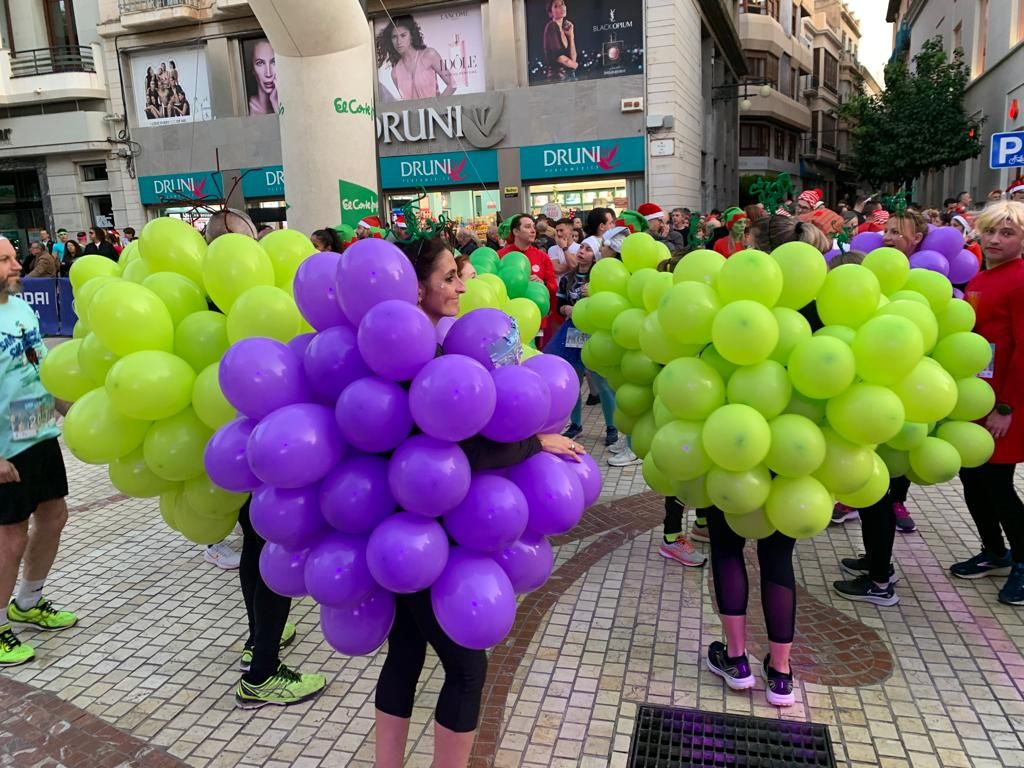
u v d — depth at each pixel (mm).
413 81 16328
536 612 3494
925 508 4590
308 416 1794
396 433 1766
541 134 15773
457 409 1663
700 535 4141
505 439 1897
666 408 2604
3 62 18625
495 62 15750
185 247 2619
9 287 3117
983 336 3285
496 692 2885
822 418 2416
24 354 3184
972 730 2584
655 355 2629
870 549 3430
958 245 3662
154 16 16969
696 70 18172
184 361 2365
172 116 18188
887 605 3441
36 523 3398
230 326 2283
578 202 16266
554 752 2545
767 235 3031
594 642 3227
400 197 16953
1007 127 15703
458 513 1863
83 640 3412
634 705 2783
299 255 2639
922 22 29016
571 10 15234
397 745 2168
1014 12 15750
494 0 15414
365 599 1985
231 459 1922
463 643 1852
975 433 2994
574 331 5652
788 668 2750
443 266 2119
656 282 2875
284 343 2221
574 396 2191
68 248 15016
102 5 17828
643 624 3363
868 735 2578
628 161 15500
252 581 2877
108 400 2371
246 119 17469
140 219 19094
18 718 2832
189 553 4395
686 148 16656
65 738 2711
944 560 3879
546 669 3035
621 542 4266
